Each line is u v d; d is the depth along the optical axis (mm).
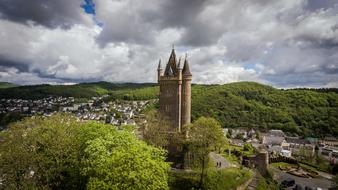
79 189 37781
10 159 36375
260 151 87562
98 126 45375
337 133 161750
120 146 38281
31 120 42719
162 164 33781
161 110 73875
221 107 190375
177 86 72500
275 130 166875
